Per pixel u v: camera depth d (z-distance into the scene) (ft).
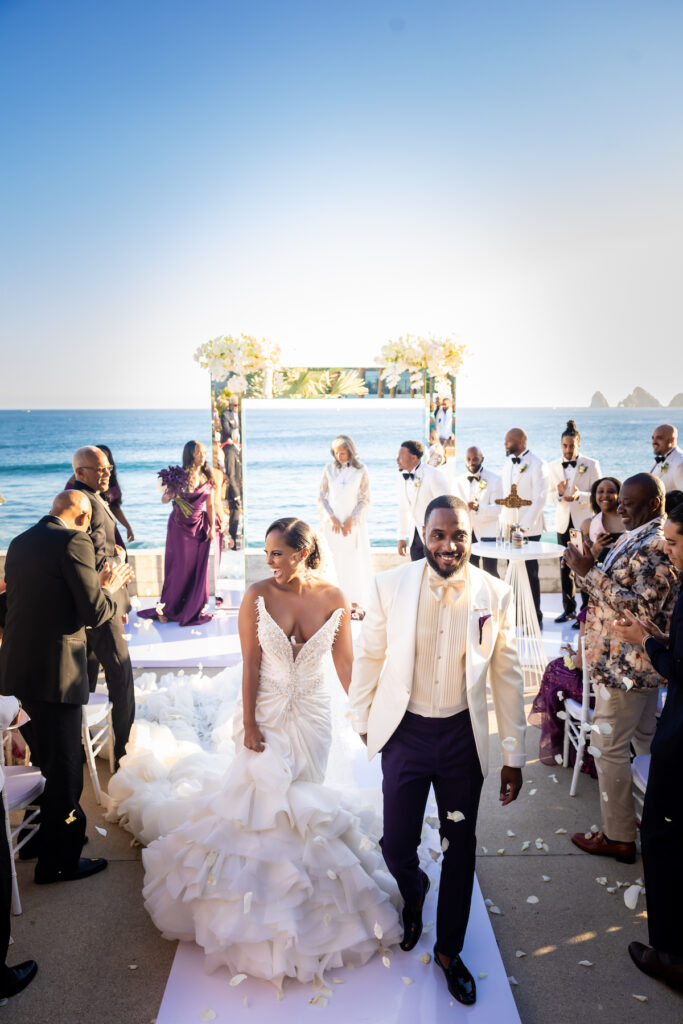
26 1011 8.21
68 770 10.44
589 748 11.03
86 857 11.28
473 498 25.26
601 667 10.74
